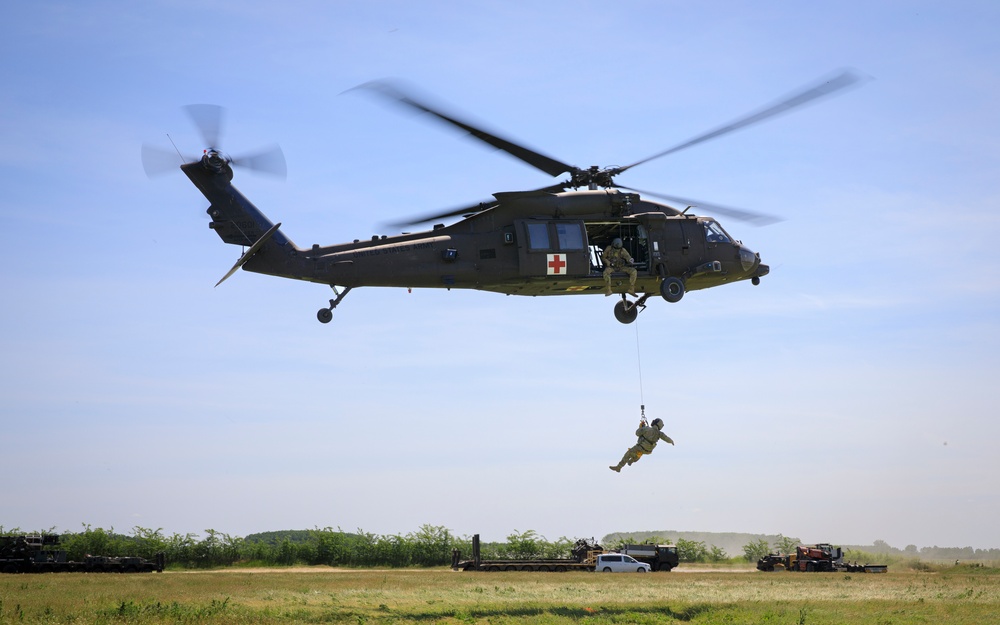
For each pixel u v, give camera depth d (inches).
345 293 1004.6
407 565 2265.0
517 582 1427.2
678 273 1052.5
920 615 987.9
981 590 1405.0
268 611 900.0
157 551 2098.9
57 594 1060.5
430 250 992.9
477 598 1095.0
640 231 1040.2
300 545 2268.7
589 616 939.3
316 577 1562.5
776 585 1441.9
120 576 1528.1
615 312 1103.6
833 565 2060.8
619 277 1018.7
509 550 2300.7
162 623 786.8
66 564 1643.7
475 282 1004.6
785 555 2146.9
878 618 955.3
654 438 940.0
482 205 1014.4
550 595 1152.8
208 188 1039.0
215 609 877.2
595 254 1074.7
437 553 2299.5
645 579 1549.0
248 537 2383.1
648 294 1089.4
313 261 999.0
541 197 1005.2
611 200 1018.1
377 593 1146.7
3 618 784.3
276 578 1513.3
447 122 875.4
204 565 2148.1
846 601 1133.1
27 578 1412.4
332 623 844.6
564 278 1003.9
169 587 1215.6
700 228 1066.7
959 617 975.6
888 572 2130.9
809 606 1058.1
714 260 1062.4
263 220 1037.8
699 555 2706.7
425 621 879.1
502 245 1000.2
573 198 1013.2
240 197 1042.1
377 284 1000.2
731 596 1186.6
